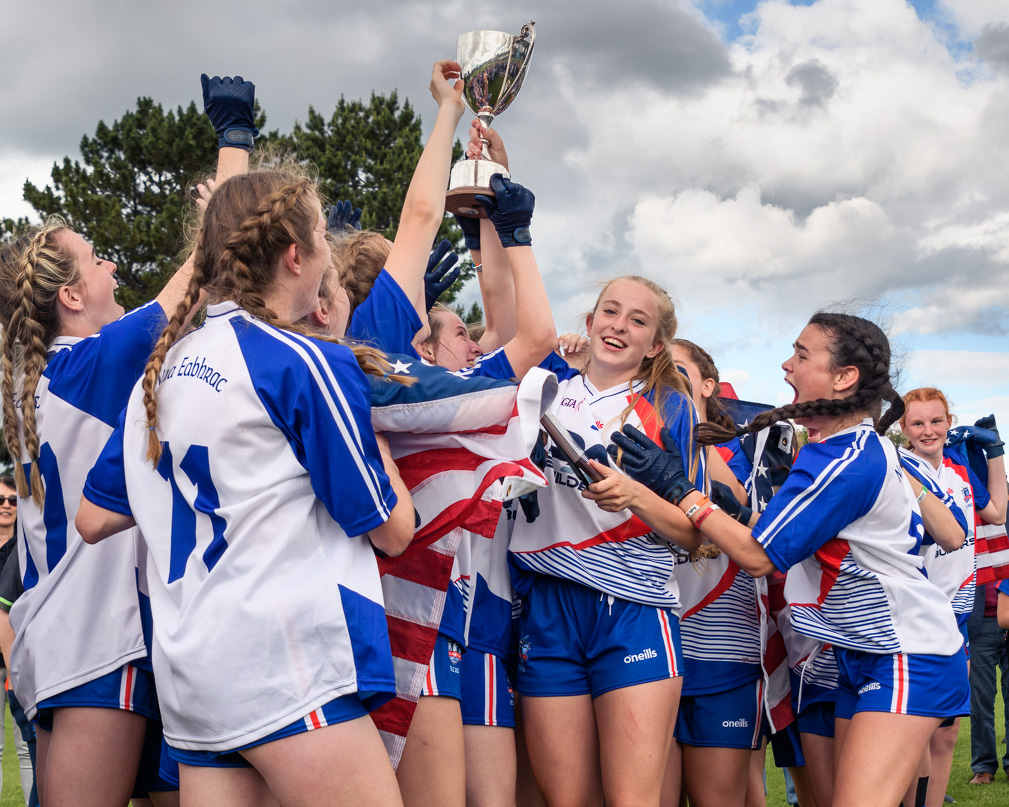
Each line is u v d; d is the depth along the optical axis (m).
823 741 3.30
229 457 1.80
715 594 3.28
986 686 6.16
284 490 1.79
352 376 1.85
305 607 1.75
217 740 1.73
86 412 2.42
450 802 2.47
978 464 6.29
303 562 1.79
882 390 3.07
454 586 2.60
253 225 1.92
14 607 2.51
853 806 2.78
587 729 2.90
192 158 26.81
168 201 25.23
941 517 3.52
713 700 3.25
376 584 1.89
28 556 2.52
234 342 1.86
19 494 2.56
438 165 2.69
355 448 1.81
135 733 2.42
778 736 3.59
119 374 2.43
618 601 2.87
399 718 2.15
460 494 2.14
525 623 3.00
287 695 1.71
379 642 1.83
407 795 2.45
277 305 1.99
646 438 2.91
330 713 1.74
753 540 2.85
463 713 2.81
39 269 2.57
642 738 2.75
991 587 6.18
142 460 1.94
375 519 1.83
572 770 2.88
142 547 2.44
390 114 28.52
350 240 3.00
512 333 3.38
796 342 3.22
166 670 1.80
